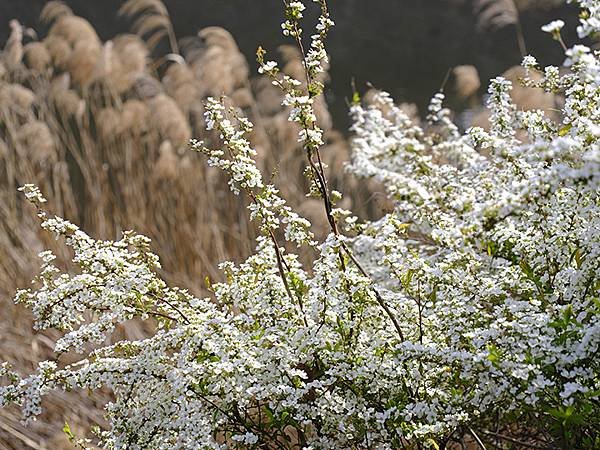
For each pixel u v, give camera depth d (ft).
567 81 10.04
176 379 8.79
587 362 8.51
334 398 8.95
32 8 52.37
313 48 10.66
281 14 55.26
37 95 24.02
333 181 23.65
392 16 52.80
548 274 9.30
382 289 9.98
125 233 9.85
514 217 8.80
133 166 22.22
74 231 9.73
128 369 9.25
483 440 10.21
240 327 9.78
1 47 50.39
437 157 12.62
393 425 8.91
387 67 52.06
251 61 52.60
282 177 21.89
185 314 9.61
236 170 9.32
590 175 7.03
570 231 9.05
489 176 10.64
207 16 54.49
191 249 20.06
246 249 20.01
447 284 9.53
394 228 9.54
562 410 8.06
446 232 8.93
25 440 14.98
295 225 9.49
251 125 9.61
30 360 17.78
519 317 8.68
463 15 51.57
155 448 9.27
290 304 9.41
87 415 15.88
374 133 12.23
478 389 8.72
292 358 8.95
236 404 9.27
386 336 9.35
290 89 9.62
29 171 21.94
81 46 22.13
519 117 10.34
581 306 8.81
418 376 8.94
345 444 9.25
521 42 19.70
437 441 9.34
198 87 22.81
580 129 8.54
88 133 22.75
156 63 24.14
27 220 21.12
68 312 9.34
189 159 21.40
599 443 8.73
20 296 9.57
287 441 9.67
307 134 9.43
